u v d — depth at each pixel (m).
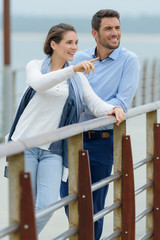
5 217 9.73
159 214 8.08
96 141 8.34
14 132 7.32
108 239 6.99
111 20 8.01
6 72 18.20
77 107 7.33
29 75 7.10
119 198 7.15
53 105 7.18
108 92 8.24
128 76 8.18
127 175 7.08
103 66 8.25
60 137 5.62
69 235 6.09
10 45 21.03
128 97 8.16
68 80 7.27
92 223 6.15
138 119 20.23
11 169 5.03
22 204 5.02
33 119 7.20
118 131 7.08
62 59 7.35
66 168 7.35
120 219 7.19
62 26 7.31
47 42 7.35
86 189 6.11
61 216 9.86
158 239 8.13
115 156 7.12
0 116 18.31
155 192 8.05
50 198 7.17
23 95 7.23
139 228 9.91
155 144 7.97
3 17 20.81
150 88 25.36
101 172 8.45
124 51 8.27
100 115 7.52
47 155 7.27
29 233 5.04
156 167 8.02
